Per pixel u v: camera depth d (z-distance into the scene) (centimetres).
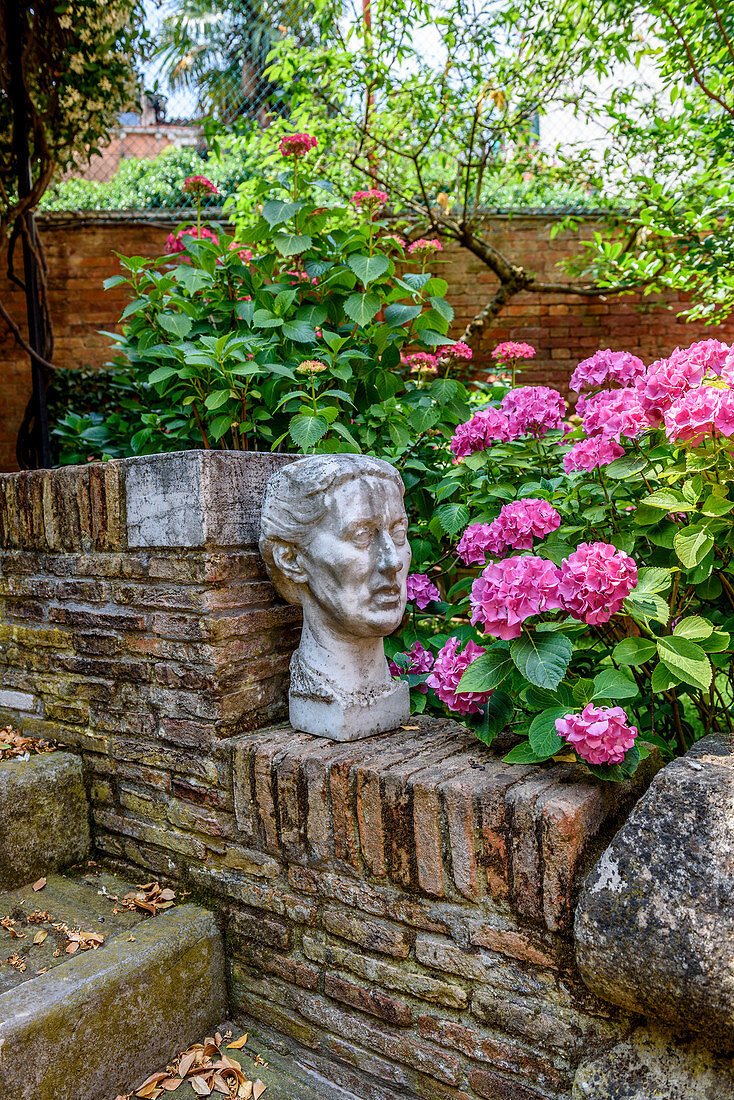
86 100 396
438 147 488
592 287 534
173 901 196
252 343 237
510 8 425
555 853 128
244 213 459
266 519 181
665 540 174
